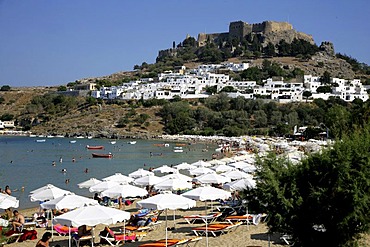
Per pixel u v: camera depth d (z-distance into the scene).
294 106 178.50
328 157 15.91
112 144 142.50
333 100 181.75
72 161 89.62
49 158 95.88
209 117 172.25
